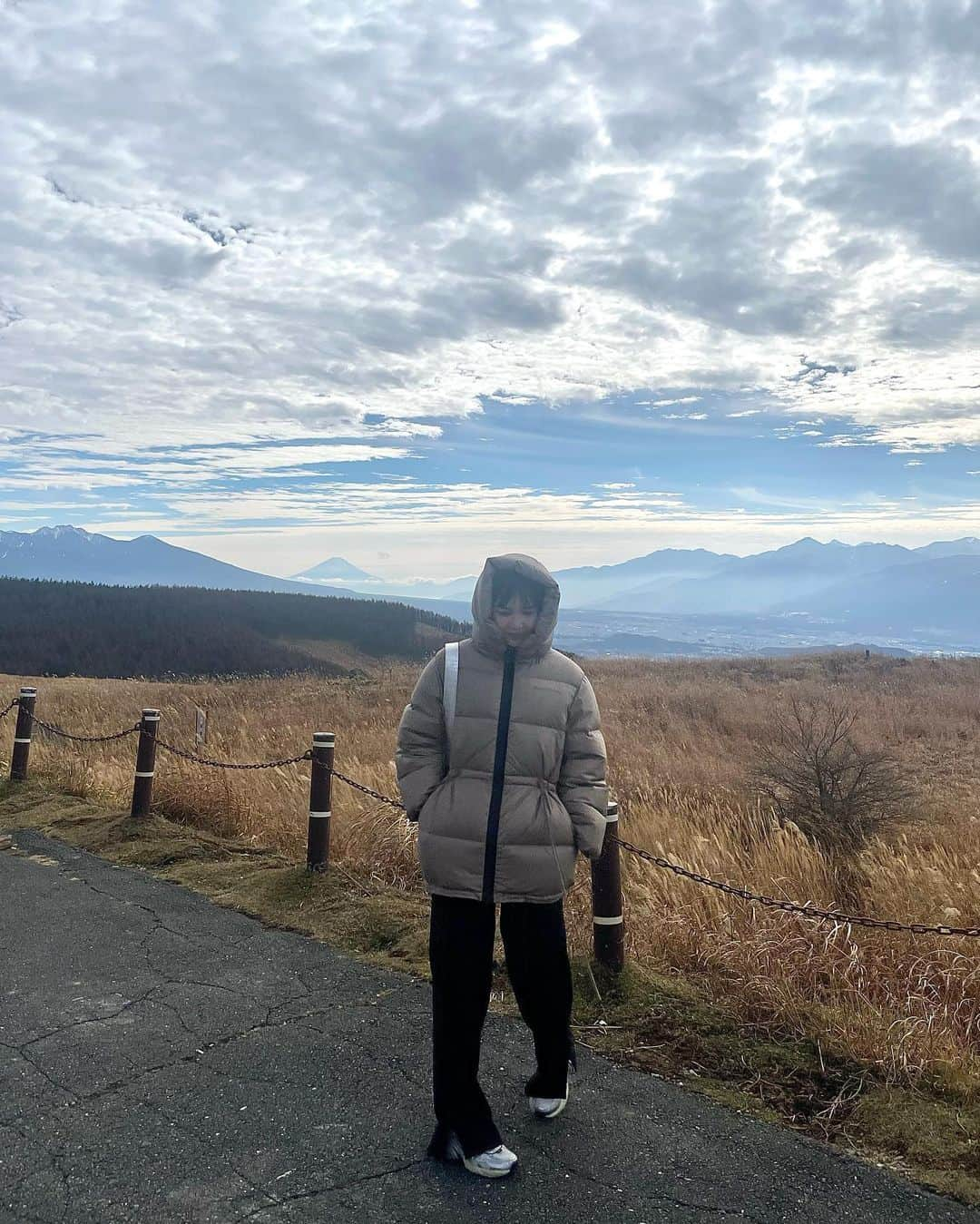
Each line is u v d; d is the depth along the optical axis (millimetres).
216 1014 3977
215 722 17656
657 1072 3465
